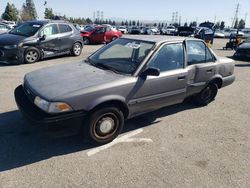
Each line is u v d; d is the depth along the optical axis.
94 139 3.80
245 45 13.50
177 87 4.68
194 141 4.23
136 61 4.21
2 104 5.26
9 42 9.08
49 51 10.41
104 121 3.81
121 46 4.70
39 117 3.33
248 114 5.57
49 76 3.99
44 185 2.99
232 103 6.23
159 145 4.04
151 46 4.37
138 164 3.50
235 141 4.32
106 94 3.66
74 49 11.76
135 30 41.88
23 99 3.84
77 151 3.73
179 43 4.77
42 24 10.21
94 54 4.90
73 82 3.71
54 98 3.33
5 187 2.93
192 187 3.11
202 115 5.36
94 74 4.00
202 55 5.34
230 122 5.09
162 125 4.76
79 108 3.46
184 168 3.47
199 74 5.17
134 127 4.61
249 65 11.88
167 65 4.50
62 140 3.99
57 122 3.34
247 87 7.79
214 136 4.46
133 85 3.94
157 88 4.30
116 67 4.23
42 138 4.01
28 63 9.64
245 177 3.36
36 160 3.47
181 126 4.77
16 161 3.42
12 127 4.31
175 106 5.75
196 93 5.40
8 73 7.93
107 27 19.83
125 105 3.93
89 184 3.05
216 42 26.70
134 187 3.05
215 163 3.63
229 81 6.11
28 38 9.54
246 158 3.81
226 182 3.24
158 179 3.21
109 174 3.25
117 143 4.02
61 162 3.45
